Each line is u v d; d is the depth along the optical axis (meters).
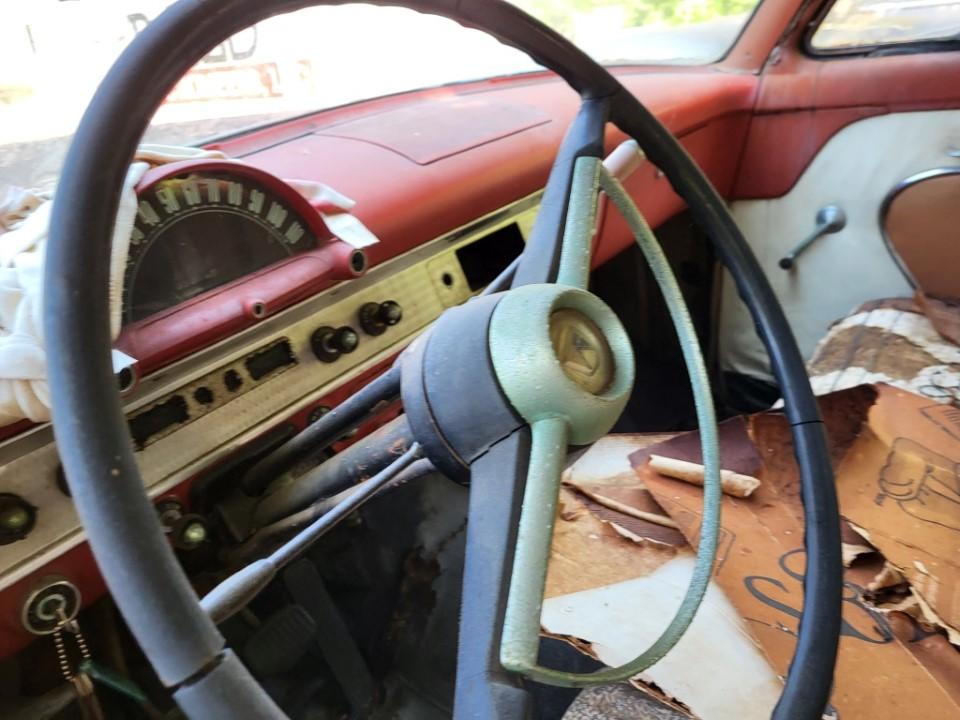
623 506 1.00
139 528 0.36
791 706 0.62
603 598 0.88
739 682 0.78
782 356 0.81
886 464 1.03
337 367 0.85
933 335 1.38
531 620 0.44
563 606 0.87
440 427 0.50
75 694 0.71
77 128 0.44
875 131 1.54
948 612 0.83
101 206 0.42
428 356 0.52
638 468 1.05
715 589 0.87
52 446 0.62
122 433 0.38
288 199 0.79
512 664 0.43
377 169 1.00
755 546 0.92
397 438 0.61
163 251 0.71
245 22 0.51
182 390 0.72
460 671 0.45
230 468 0.75
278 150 1.05
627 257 1.77
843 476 1.02
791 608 0.85
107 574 0.36
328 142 1.08
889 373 1.30
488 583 0.46
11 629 0.62
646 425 1.72
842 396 1.16
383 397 0.61
